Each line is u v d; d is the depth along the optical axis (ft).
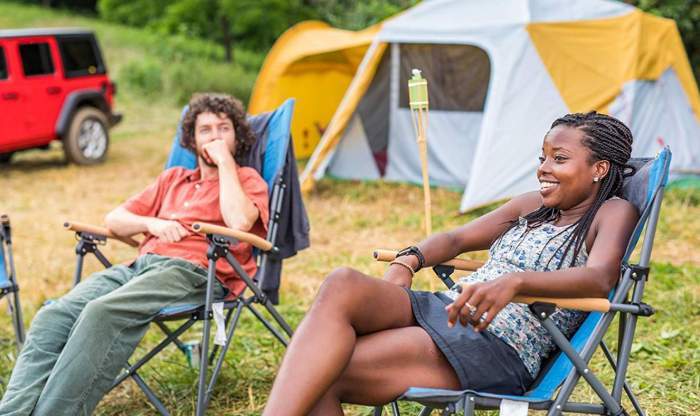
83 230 11.66
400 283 8.91
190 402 11.75
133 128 44.73
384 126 29.40
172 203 12.05
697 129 29.40
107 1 75.15
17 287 12.17
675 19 40.01
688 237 21.15
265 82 30.91
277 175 11.84
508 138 24.85
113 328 9.87
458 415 11.12
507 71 25.26
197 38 67.67
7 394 9.61
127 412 11.66
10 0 85.92
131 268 11.38
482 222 9.48
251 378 12.51
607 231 8.25
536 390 8.18
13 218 25.02
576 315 8.59
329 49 29.37
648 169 8.62
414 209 25.16
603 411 7.95
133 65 55.57
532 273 7.60
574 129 8.63
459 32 26.37
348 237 22.11
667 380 12.00
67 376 9.49
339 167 30.19
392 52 28.73
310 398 7.30
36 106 32.35
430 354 8.09
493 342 8.20
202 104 12.09
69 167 33.88
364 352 7.95
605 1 27.78
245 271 11.38
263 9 57.16
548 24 25.68
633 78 26.13
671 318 14.64
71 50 33.88
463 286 7.50
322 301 7.81
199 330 14.93
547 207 9.01
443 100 28.25
